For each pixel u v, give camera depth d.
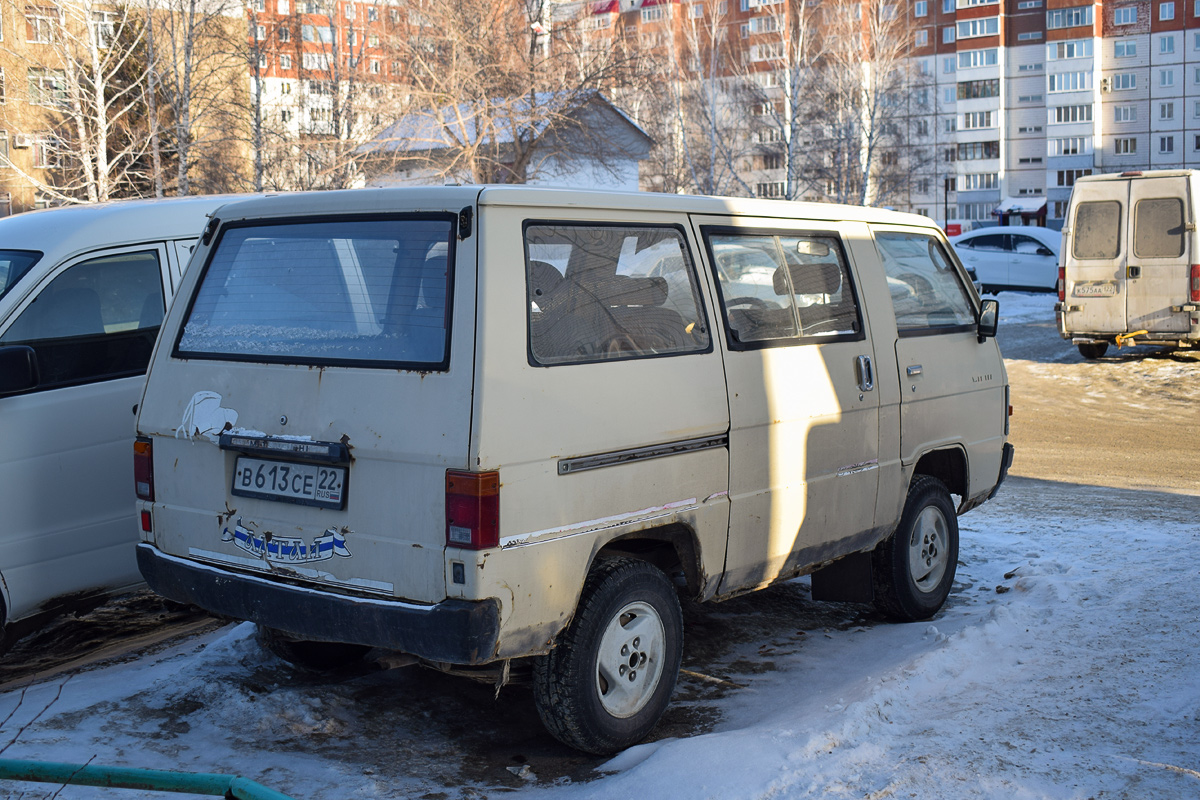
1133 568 6.09
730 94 52.47
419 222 3.72
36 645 5.57
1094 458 11.16
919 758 3.61
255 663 4.82
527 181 30.55
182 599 4.15
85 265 5.40
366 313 3.77
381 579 3.61
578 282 3.83
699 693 4.66
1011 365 18.47
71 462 5.19
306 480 3.80
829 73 51.50
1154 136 86.12
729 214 4.57
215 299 4.20
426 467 3.50
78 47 26.20
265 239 4.14
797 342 4.75
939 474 6.09
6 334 5.05
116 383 5.37
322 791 3.61
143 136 26.75
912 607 5.59
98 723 4.14
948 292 6.05
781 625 5.70
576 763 3.92
